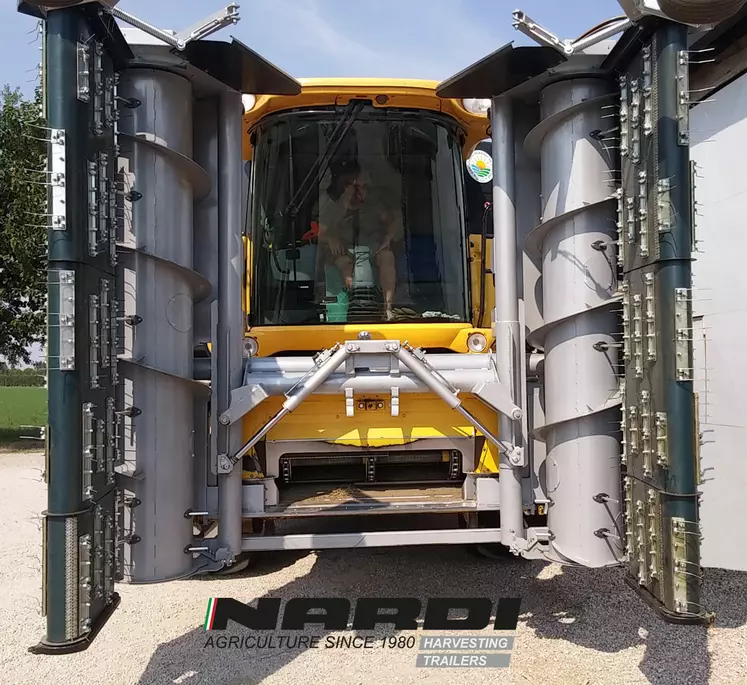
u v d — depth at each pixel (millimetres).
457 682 2785
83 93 2338
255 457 3402
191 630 3385
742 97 3871
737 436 3957
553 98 3072
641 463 2627
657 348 2492
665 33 2414
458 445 3500
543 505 3363
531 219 3416
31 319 11570
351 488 3693
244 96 3689
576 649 3074
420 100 3773
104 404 2537
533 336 3238
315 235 3836
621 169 2822
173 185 2926
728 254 3996
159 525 2832
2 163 11164
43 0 2203
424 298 3854
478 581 4039
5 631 3477
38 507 6711
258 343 3676
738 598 3646
